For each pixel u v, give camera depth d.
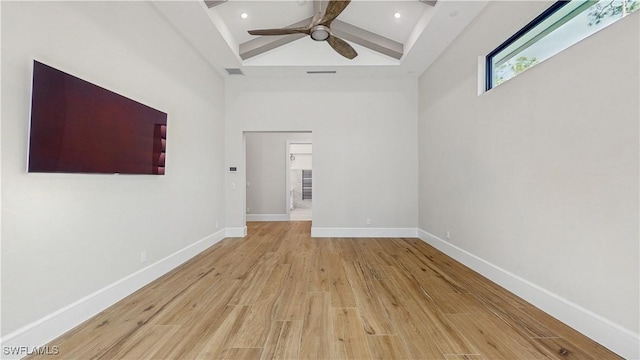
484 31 3.13
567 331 1.98
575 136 2.01
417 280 3.02
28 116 1.75
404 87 5.34
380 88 5.36
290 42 4.72
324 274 3.21
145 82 2.90
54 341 1.85
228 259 3.83
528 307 2.36
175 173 3.49
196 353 1.74
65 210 2.00
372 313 2.26
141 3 2.84
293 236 5.42
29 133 1.72
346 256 3.99
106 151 2.33
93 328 2.02
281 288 2.79
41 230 1.83
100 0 2.32
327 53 4.75
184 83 3.72
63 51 1.98
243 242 4.88
